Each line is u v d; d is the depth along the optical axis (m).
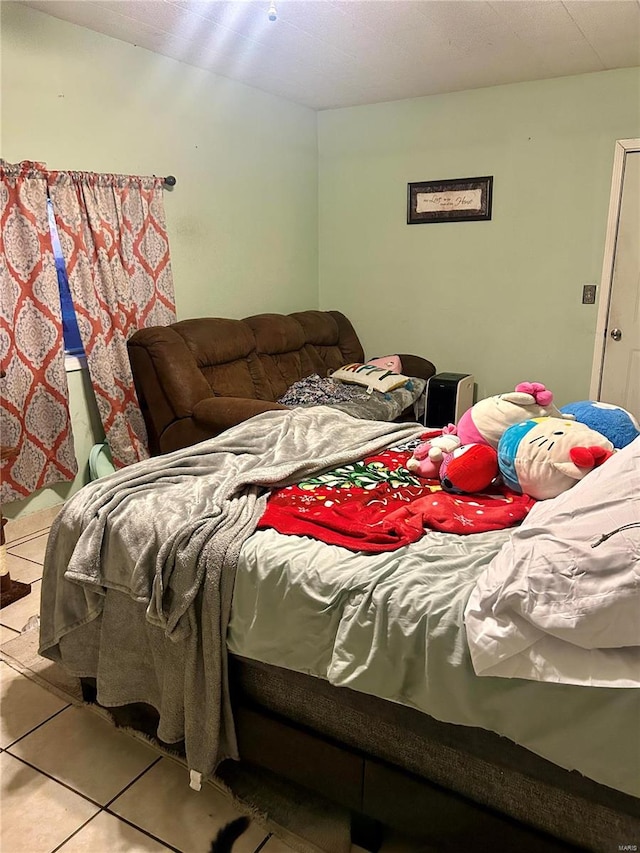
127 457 3.27
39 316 2.93
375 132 4.53
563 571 1.12
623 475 1.33
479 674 1.14
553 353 4.25
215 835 1.47
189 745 1.52
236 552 1.48
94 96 3.11
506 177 4.13
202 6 2.74
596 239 3.95
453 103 4.19
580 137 3.85
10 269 2.80
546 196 4.04
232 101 3.92
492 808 1.25
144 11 2.80
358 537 1.52
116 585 1.61
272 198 4.40
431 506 1.67
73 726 1.82
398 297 4.73
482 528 1.56
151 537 1.57
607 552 1.10
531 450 1.72
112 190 3.19
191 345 3.41
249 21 2.92
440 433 2.43
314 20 2.88
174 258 3.70
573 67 3.62
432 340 4.67
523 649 1.12
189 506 1.67
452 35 3.08
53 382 3.01
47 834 1.47
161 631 1.56
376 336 4.91
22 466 2.96
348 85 3.99
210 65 3.59
